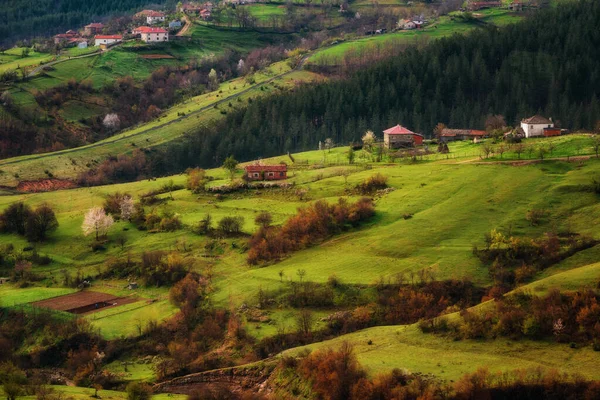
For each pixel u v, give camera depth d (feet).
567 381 620.90
